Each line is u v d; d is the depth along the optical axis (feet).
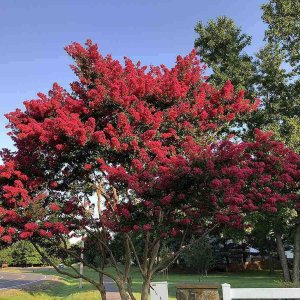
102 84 30.94
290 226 64.39
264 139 31.53
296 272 61.52
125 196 28.30
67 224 30.50
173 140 31.07
